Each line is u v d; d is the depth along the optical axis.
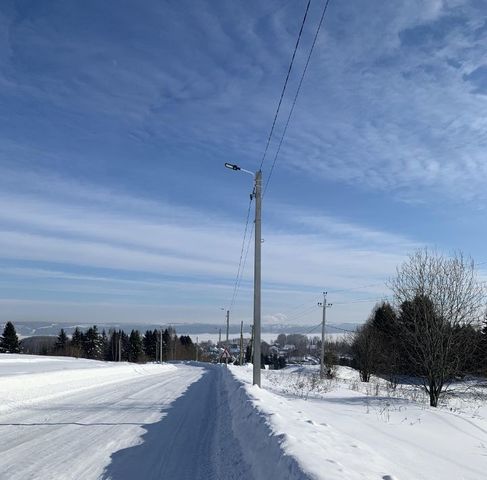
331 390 28.59
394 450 9.22
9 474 7.02
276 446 6.46
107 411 13.63
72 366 35.38
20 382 17.41
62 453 8.33
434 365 21.30
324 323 51.78
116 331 131.75
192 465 7.68
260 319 19.56
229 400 16.12
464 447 11.08
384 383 38.62
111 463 7.71
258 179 19.62
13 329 108.38
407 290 22.84
